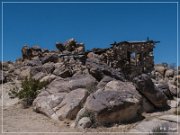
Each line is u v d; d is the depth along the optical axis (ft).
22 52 129.08
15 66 120.78
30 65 104.73
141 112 59.88
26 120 56.54
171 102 68.80
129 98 55.83
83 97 58.75
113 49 101.50
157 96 63.31
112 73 80.18
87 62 87.25
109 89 62.85
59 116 56.54
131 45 101.30
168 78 112.16
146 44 102.22
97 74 77.51
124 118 54.85
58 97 61.00
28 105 67.31
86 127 51.19
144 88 62.23
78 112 55.47
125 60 100.17
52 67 89.66
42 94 66.18
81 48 117.70
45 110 59.52
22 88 76.69
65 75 83.56
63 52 112.98
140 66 100.22
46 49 127.34
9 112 62.34
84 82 67.51
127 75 95.35
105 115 52.65
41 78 83.41
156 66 122.01
